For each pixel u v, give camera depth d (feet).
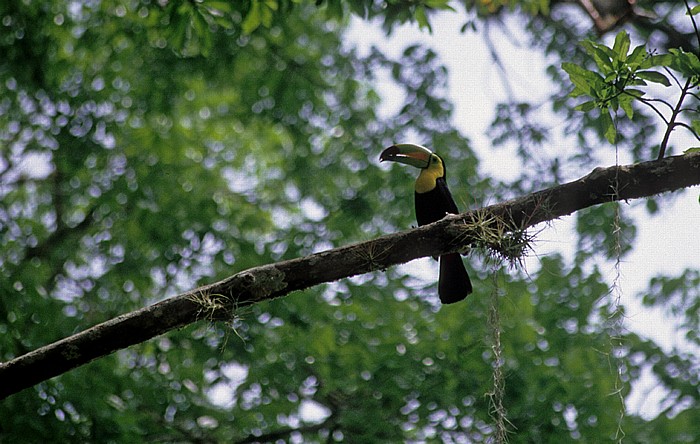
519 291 44.55
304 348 40.42
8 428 31.94
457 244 18.43
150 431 38.37
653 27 39.47
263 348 41.09
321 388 39.99
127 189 46.70
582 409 36.76
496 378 20.15
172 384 41.86
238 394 40.88
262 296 18.20
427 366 37.83
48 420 32.58
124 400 39.37
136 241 46.55
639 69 18.74
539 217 18.38
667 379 43.39
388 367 37.65
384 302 45.60
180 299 18.08
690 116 42.09
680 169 17.99
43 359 17.87
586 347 42.22
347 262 18.25
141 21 46.09
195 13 27.84
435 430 36.27
